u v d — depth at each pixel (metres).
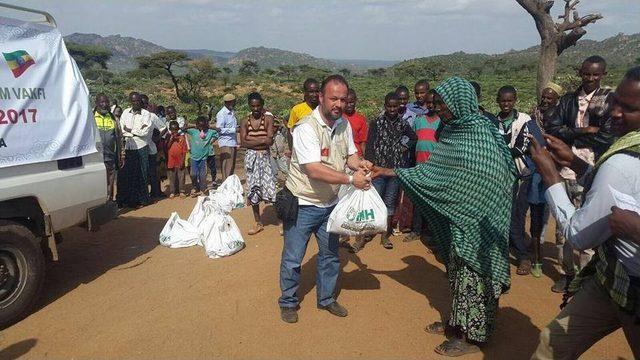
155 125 9.00
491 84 75.62
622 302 2.10
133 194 8.03
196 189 9.10
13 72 4.00
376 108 39.44
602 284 2.22
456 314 3.38
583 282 2.45
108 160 7.15
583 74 4.16
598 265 2.25
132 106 8.02
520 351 3.48
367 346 3.56
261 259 5.33
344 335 3.71
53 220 4.31
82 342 3.60
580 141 4.20
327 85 3.45
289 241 3.84
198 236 5.88
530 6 7.21
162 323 3.88
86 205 4.67
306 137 3.50
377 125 5.52
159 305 4.21
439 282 4.72
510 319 3.96
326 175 3.46
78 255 5.59
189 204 8.33
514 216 4.84
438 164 3.40
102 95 7.08
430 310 4.12
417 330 3.80
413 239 5.98
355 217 3.60
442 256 3.72
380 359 3.40
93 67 113.62
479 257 3.25
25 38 4.19
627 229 1.88
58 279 4.86
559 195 2.27
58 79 4.44
